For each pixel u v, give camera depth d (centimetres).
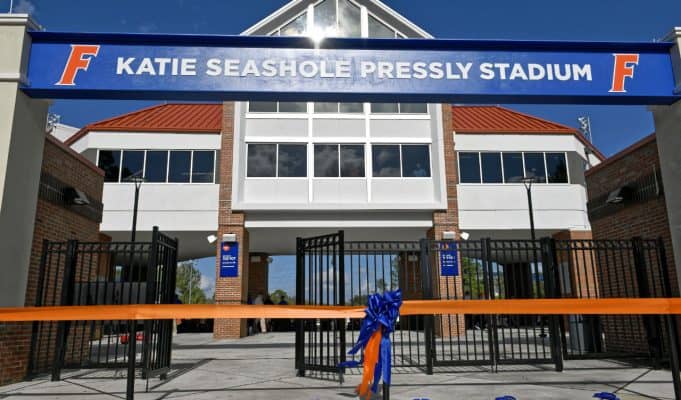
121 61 683
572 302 607
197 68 690
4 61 666
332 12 1955
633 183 950
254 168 1875
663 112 757
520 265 888
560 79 715
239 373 850
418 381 735
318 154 1898
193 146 2033
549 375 784
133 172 2016
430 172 1903
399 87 705
